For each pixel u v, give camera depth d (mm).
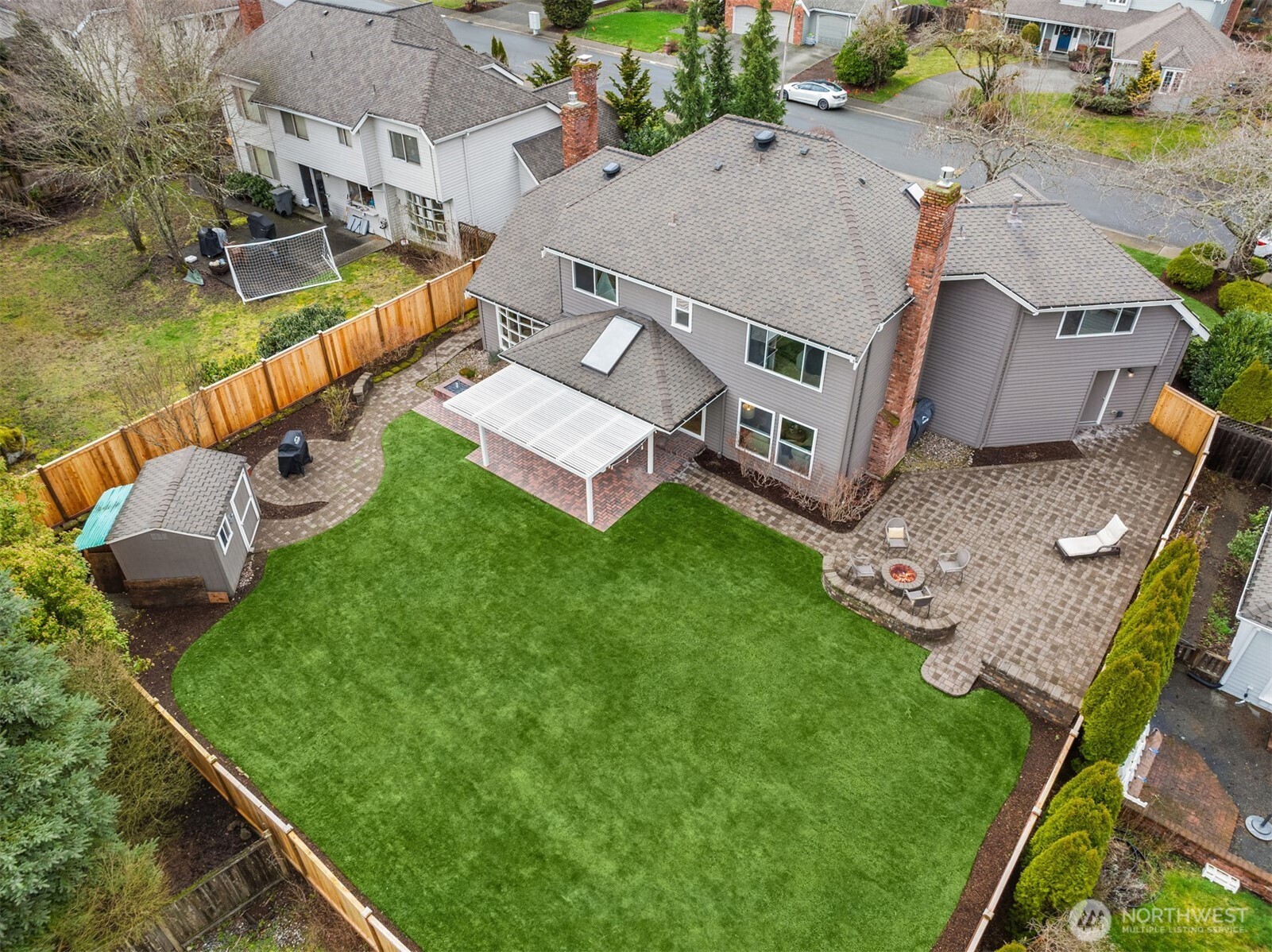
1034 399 26719
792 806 17750
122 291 36906
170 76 38250
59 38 37531
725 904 16141
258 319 35094
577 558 23500
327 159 39938
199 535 21047
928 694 20016
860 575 22172
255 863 16219
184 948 15906
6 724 13641
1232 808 17969
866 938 15688
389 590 22656
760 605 22188
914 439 27703
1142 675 16422
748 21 67188
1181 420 27406
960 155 46000
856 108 55000
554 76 47531
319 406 29484
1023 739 19125
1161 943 15859
